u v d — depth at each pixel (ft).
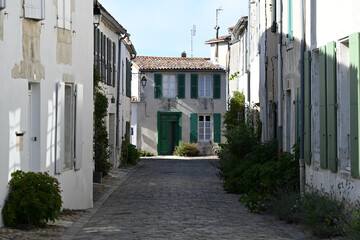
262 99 72.59
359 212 27.91
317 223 31.53
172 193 58.70
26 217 33.14
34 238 30.42
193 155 143.84
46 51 38.96
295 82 48.91
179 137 146.41
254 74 81.66
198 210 44.52
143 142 146.00
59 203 34.04
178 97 146.51
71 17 43.80
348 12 32.19
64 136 42.68
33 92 37.91
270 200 42.52
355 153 30.35
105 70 79.05
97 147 70.85
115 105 89.66
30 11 35.42
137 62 148.25
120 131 97.60
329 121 35.37
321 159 37.50
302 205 35.63
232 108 100.68
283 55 54.80
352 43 30.53
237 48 108.47
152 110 146.00
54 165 40.68
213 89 147.33
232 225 36.22
